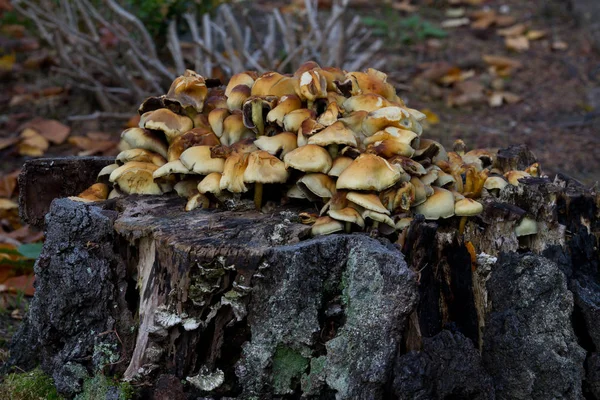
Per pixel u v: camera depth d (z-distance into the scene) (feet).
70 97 21.52
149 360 8.24
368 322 7.78
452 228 9.01
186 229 8.32
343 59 20.40
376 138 8.66
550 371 8.27
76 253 8.43
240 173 8.59
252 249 7.73
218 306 7.98
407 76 24.36
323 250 7.80
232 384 8.30
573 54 26.99
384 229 8.46
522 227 9.16
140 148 9.57
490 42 28.17
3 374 10.06
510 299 8.48
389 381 7.95
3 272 13.39
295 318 7.88
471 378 8.07
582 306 8.70
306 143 8.57
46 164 10.38
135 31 20.80
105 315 8.57
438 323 8.68
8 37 24.98
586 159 19.89
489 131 21.38
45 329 8.64
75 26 20.94
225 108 9.45
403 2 31.27
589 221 9.68
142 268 8.62
